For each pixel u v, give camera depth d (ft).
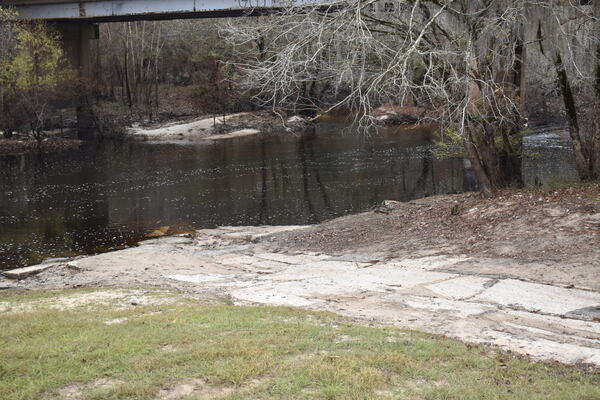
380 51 50.72
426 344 26.21
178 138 165.68
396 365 23.07
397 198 85.61
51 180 106.32
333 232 60.23
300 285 41.60
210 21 202.08
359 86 48.91
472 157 59.93
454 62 54.85
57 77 164.86
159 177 107.65
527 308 34.53
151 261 51.67
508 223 51.78
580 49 56.90
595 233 46.03
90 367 23.26
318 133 166.09
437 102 59.52
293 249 56.54
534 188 59.11
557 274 40.63
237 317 30.94
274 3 68.28
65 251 63.36
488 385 21.62
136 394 20.68
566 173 91.40
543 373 23.24
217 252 56.65
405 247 52.21
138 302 36.81
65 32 179.22
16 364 23.52
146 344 25.80
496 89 55.72
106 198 90.89
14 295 41.70
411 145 136.05
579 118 69.15
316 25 52.70
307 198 87.97
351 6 50.60
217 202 87.10
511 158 63.26
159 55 228.22
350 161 118.73
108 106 201.98
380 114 167.12
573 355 26.11
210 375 22.13
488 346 27.32
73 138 165.37
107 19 166.91
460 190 89.15
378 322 31.86
